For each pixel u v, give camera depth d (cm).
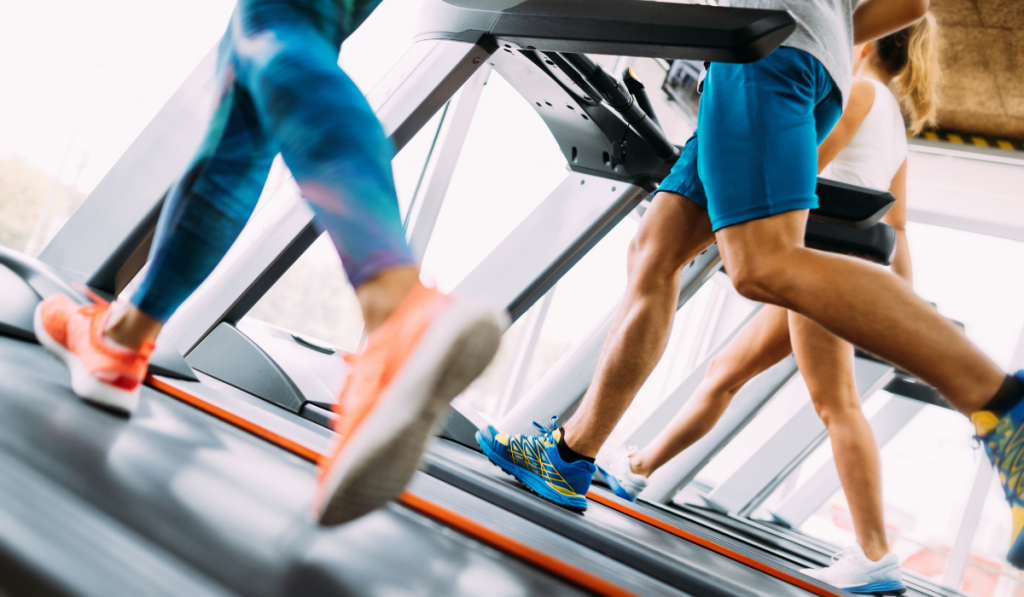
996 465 81
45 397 71
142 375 79
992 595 482
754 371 206
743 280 105
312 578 50
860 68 208
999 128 542
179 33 181
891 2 139
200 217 76
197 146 77
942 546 515
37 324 88
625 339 134
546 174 323
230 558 48
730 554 166
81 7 162
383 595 52
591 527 119
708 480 596
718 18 105
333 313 260
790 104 109
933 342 86
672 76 276
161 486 57
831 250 185
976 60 492
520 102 299
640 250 139
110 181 134
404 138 152
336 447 55
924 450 536
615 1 119
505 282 229
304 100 61
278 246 159
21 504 42
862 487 174
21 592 36
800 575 173
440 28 155
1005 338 502
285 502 67
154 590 39
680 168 138
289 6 69
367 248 57
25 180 163
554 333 381
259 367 157
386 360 55
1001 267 521
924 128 552
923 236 544
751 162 107
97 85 170
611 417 136
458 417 213
